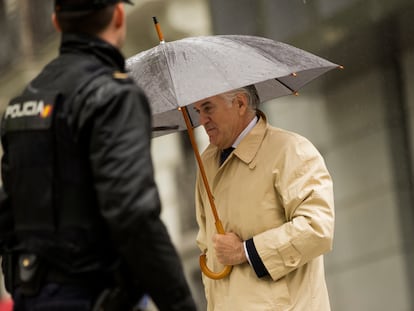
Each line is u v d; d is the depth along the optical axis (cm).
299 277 883
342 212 2516
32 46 3309
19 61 3344
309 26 2120
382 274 2456
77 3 673
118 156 632
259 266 864
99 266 652
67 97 657
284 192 871
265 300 871
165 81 859
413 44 2161
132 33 2862
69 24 679
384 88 2333
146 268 636
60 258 651
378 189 2453
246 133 901
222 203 905
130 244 630
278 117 2502
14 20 3356
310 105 2514
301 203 866
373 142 2438
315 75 956
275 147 890
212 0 2505
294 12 2148
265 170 886
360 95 2411
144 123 647
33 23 3291
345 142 2486
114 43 685
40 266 657
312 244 855
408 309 2402
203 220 961
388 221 2434
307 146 888
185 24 2736
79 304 649
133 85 655
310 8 2112
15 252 676
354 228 2498
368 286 2475
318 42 2147
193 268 3083
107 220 631
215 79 851
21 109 672
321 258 904
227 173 907
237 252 872
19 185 666
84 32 678
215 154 932
